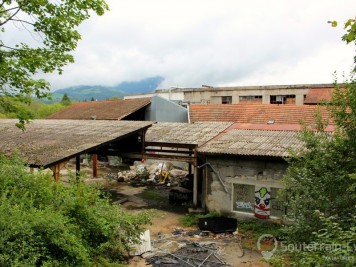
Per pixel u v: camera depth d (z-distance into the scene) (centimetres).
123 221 956
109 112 2928
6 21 1095
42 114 4934
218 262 1083
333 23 507
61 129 1878
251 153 1394
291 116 2350
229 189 1491
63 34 1153
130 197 1980
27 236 668
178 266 1049
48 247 717
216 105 2738
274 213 1389
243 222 1437
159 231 1391
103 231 888
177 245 1228
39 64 1080
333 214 712
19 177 906
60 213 818
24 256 655
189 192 1834
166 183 2322
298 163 857
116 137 1574
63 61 1184
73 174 1030
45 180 938
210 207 1544
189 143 1630
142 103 2888
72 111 3391
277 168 1379
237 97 3384
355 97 732
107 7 1167
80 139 1588
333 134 862
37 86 1054
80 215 878
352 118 739
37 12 1102
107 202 1000
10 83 1062
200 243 1241
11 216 673
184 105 3384
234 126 1972
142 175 2477
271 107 2525
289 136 1583
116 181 2402
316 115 908
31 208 751
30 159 1308
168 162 2703
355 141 738
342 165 754
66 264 716
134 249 1039
